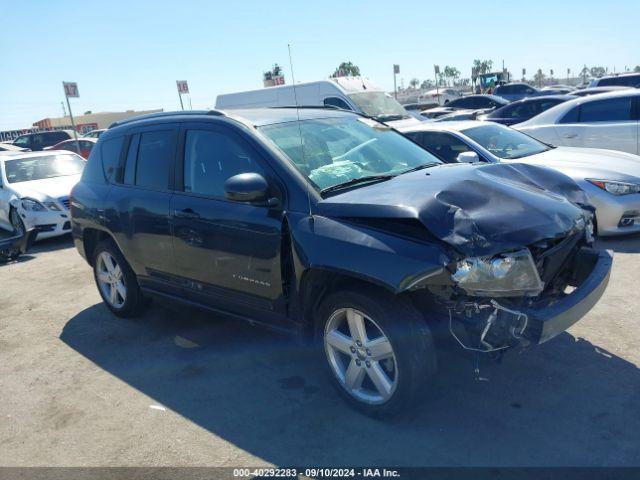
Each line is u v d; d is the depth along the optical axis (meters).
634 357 3.85
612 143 8.99
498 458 2.95
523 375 3.72
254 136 3.85
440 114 22.47
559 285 3.64
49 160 10.72
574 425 3.17
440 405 3.46
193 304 4.47
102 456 3.27
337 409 3.52
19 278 7.42
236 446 3.25
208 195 4.07
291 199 3.54
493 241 2.93
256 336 4.74
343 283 3.34
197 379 4.09
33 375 4.40
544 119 9.85
